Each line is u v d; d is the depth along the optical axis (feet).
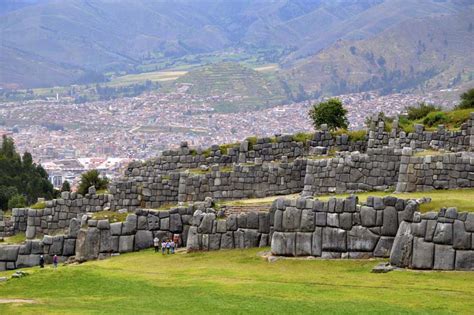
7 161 574.97
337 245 235.20
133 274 239.50
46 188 567.59
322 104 405.59
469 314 168.35
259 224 263.90
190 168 350.64
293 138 345.92
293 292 197.06
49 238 307.99
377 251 230.48
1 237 330.13
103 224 297.74
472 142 309.63
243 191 326.65
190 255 265.95
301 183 322.75
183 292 205.57
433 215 213.87
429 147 315.58
